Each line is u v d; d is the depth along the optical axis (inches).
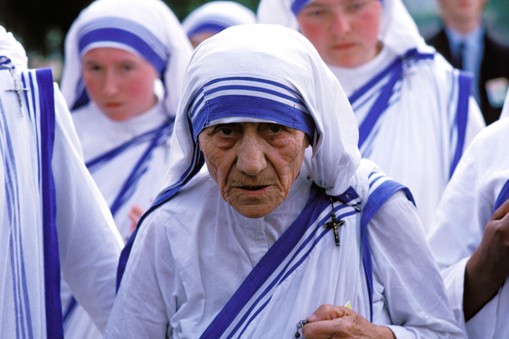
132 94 327.3
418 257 207.2
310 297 200.8
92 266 233.5
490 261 217.2
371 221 206.8
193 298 204.7
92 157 330.0
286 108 191.2
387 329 201.3
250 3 654.5
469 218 232.1
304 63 195.2
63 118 229.0
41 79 225.0
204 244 206.8
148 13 329.4
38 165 221.0
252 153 190.4
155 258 209.5
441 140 297.7
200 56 196.4
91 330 289.1
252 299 201.9
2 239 214.7
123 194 325.1
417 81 307.0
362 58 306.2
